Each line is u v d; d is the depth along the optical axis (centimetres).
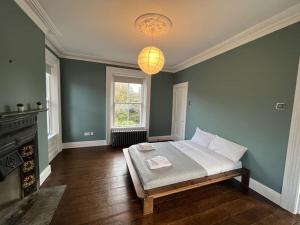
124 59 402
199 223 163
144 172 192
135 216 170
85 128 409
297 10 170
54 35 264
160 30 223
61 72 371
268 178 210
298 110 174
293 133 179
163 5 175
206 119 340
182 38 261
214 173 212
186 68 420
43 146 239
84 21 217
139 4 175
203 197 208
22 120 170
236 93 262
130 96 457
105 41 287
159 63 198
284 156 191
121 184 232
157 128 499
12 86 161
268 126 210
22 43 178
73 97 388
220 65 297
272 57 204
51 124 346
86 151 376
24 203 184
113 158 335
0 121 131
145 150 266
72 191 212
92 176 255
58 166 291
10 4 155
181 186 181
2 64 146
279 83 196
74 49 337
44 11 195
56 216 166
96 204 187
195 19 202
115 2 173
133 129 460
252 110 233
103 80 413
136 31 242
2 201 165
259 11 181
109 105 423
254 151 230
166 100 501
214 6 174
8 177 171
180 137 462
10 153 156
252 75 233
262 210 185
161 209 183
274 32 201
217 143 277
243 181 234
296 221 169
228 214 178
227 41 264
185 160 228
